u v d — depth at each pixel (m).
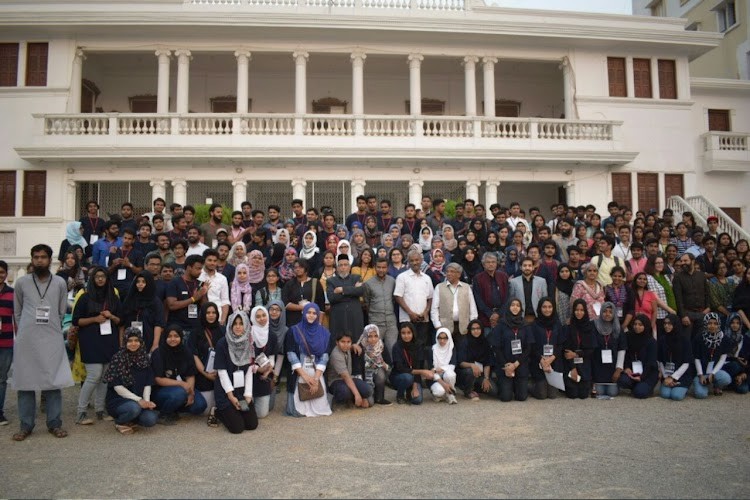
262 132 18.30
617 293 9.35
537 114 23.38
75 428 7.11
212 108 22.02
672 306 9.55
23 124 18.47
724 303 9.94
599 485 4.91
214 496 4.73
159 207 12.32
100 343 7.37
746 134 21.22
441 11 19.91
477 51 20.16
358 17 18.69
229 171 18.39
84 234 12.27
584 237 12.02
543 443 6.18
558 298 9.48
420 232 11.34
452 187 20.00
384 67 21.81
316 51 19.47
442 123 18.97
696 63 28.67
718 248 11.87
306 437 6.56
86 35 18.78
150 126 18.86
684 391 8.55
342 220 19.16
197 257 8.33
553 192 21.91
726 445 6.12
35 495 4.81
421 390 8.35
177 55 19.08
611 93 20.72
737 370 8.91
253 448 6.15
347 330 8.16
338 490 4.83
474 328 8.62
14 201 18.19
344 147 18.05
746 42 25.42
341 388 7.95
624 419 7.29
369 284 9.03
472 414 7.59
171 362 7.27
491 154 18.69
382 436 6.52
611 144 19.53
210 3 18.95
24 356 6.59
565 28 19.70
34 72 18.66
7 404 8.51
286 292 8.82
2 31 18.42
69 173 18.12
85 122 18.22
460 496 4.66
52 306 6.76
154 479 5.18
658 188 20.53
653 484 4.94
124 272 8.72
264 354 7.57
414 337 8.30
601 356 8.65
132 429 6.87
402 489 4.83
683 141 20.86
